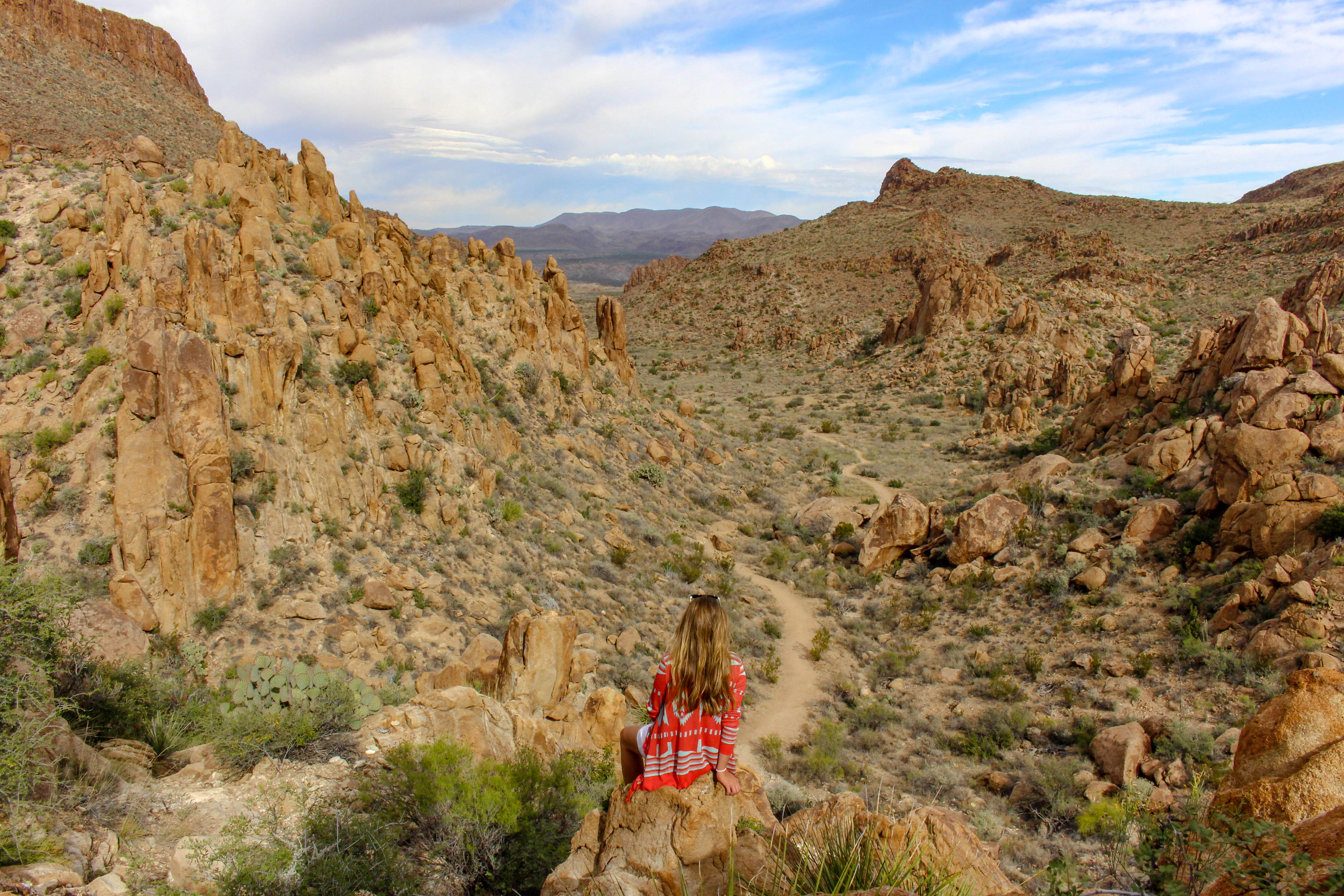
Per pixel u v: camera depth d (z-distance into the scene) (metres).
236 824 7.09
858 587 35.12
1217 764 16.31
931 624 29.77
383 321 31.66
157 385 19.83
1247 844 3.71
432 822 8.23
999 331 92.06
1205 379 37.72
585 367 51.50
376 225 44.31
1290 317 33.94
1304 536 23.17
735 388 102.31
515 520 30.72
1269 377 31.23
